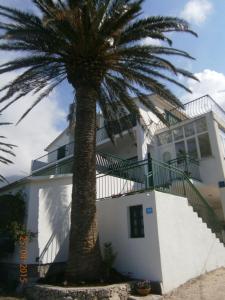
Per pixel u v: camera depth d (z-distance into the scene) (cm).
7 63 1043
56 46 1001
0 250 1030
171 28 1005
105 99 1230
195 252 1009
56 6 997
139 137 1734
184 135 1694
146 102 1173
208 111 1616
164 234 874
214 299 739
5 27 1011
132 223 944
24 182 1098
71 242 878
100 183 1201
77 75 1020
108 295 720
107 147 2084
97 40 968
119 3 1000
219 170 1484
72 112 1362
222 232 1319
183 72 1159
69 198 1095
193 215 1073
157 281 806
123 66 1077
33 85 1119
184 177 1221
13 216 1029
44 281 863
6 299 791
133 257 895
